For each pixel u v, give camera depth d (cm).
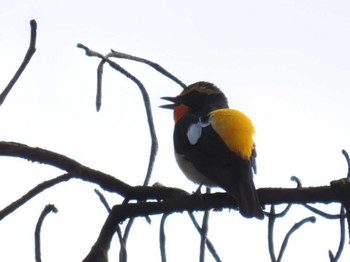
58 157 734
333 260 684
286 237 685
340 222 708
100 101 754
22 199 668
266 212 801
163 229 709
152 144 796
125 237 695
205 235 729
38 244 627
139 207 707
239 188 884
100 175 753
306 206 737
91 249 673
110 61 777
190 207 746
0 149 721
